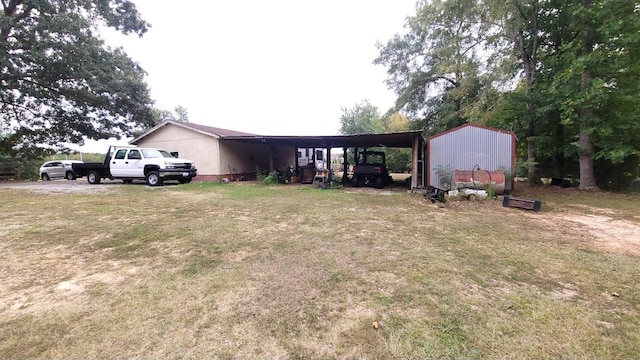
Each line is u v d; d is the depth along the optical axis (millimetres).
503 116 12516
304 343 1862
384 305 2338
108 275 2928
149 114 17906
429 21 17141
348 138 12633
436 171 10734
